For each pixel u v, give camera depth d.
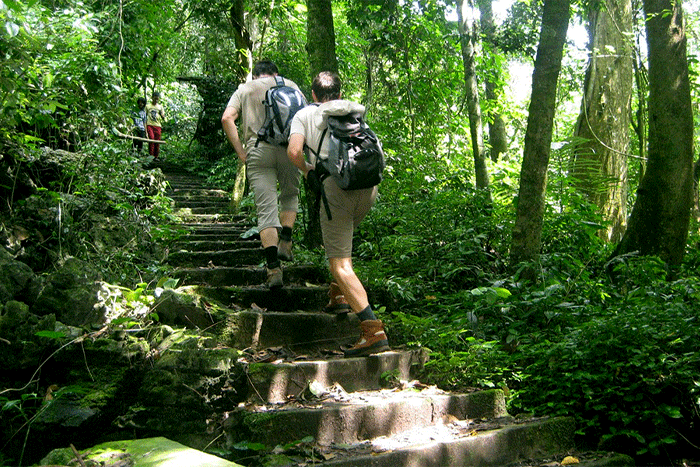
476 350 4.05
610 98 8.61
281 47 13.20
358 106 3.62
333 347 4.05
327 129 3.63
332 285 4.23
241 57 9.46
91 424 2.90
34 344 3.03
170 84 16.14
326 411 3.05
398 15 8.14
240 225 7.49
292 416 2.96
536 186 4.88
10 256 3.48
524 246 4.92
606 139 8.54
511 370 4.19
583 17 9.52
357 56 11.87
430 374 3.93
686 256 6.45
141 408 2.97
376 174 3.58
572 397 3.91
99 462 2.42
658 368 3.85
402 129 8.84
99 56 5.36
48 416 2.86
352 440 3.11
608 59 8.67
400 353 3.90
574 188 7.07
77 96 5.12
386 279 5.04
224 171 11.71
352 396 3.41
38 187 5.00
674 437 3.73
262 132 4.22
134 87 8.42
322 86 3.79
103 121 5.82
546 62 4.82
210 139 14.41
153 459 2.41
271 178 4.33
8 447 2.87
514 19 10.45
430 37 8.91
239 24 9.51
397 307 4.95
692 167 5.93
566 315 4.58
